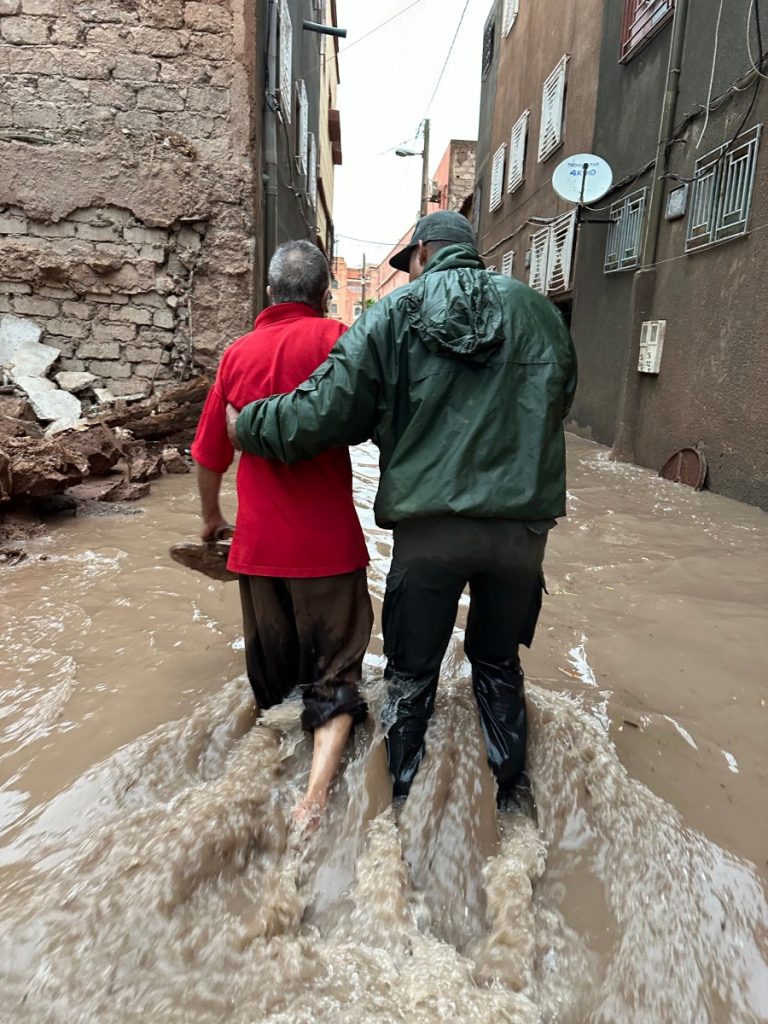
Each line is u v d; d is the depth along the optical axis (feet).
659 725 8.28
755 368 19.39
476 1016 4.68
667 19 25.32
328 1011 4.73
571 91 38.55
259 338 7.18
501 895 5.73
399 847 6.20
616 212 30.99
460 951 5.46
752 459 19.60
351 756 7.15
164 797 6.84
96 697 8.63
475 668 7.61
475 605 7.26
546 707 8.04
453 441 6.15
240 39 24.84
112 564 13.37
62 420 22.62
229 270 26.08
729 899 5.84
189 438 25.26
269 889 5.75
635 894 5.91
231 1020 4.68
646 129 27.66
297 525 6.99
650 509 19.16
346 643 7.33
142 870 5.60
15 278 25.00
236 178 25.57
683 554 14.96
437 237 7.06
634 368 26.76
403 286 6.52
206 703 8.45
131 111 24.75
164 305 26.05
